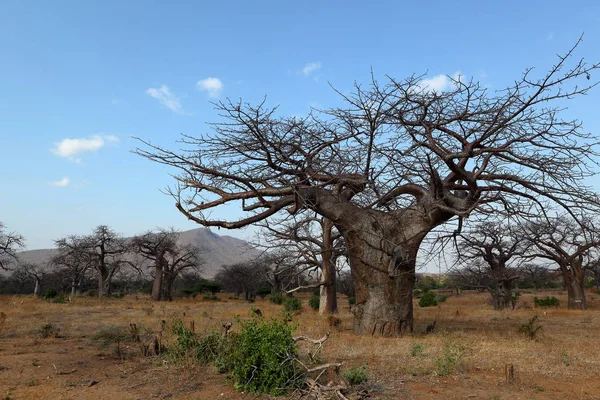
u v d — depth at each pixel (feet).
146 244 188.44
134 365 26.76
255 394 20.30
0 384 22.34
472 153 36.81
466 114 37.73
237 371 21.04
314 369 20.97
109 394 20.54
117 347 30.30
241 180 36.22
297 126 35.91
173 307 109.81
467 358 27.99
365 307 41.91
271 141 36.11
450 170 39.86
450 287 219.82
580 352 32.45
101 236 188.44
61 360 28.55
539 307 111.86
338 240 68.69
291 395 20.04
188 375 23.63
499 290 104.99
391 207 42.86
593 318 74.79
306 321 57.82
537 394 20.74
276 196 38.91
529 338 39.83
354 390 20.49
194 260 210.18
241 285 195.00
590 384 22.88
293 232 45.57
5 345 35.60
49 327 42.14
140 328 43.50
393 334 40.73
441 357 27.58
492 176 38.93
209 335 27.53
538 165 36.94
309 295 220.02
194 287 228.22
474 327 54.08
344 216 41.04
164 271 189.37
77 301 127.95
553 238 99.86
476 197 38.86
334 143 37.14
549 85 34.12
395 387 21.65
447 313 84.58
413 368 25.48
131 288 275.59
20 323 54.39
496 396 20.15
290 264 69.00
